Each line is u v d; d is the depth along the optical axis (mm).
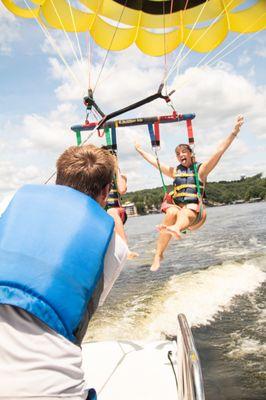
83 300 1535
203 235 28141
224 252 19594
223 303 11594
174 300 11914
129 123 5082
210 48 7109
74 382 1437
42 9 6586
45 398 1340
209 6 6918
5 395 1327
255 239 22969
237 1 6535
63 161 1839
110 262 1708
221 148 4980
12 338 1377
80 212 1662
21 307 1389
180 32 7230
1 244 1551
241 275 14469
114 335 9516
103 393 3041
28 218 1610
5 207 1798
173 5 6891
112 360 3529
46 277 1469
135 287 14070
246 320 10250
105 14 6855
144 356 3553
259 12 6551
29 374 1348
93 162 1805
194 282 13891
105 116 4941
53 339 1412
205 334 9695
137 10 6914
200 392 1629
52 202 1669
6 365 1357
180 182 5207
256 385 7457
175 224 4824
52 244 1548
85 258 1571
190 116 5133
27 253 1511
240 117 4840
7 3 6410
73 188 1782
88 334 9703
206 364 8359
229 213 50719
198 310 11148
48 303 1433
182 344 2020
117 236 1803
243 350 8727
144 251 23328
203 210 5133
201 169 5184
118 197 4785
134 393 2998
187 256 19766
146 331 9719
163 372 3244
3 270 1472
